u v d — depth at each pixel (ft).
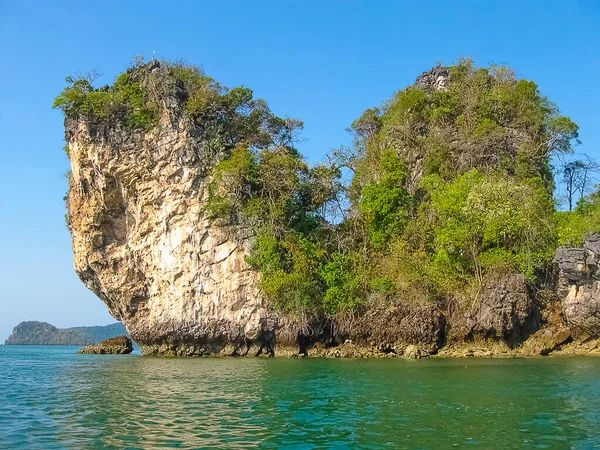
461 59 200.95
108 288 183.93
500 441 51.26
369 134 205.67
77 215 186.60
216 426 57.26
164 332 172.65
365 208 168.86
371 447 49.32
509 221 146.72
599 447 49.29
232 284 168.45
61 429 55.72
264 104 190.29
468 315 141.28
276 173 172.14
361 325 152.66
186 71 184.75
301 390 82.74
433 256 155.63
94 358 172.04
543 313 144.56
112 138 176.45
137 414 63.72
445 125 183.83
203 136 178.09
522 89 179.11
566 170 194.49
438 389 81.46
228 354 167.84
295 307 159.43
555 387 82.43
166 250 174.40
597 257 136.67
